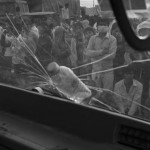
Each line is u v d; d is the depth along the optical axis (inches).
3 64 157.9
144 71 120.3
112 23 126.1
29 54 149.2
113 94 128.7
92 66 135.9
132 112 122.2
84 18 135.0
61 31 143.6
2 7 156.6
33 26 151.6
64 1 141.5
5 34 159.6
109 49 126.6
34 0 149.1
